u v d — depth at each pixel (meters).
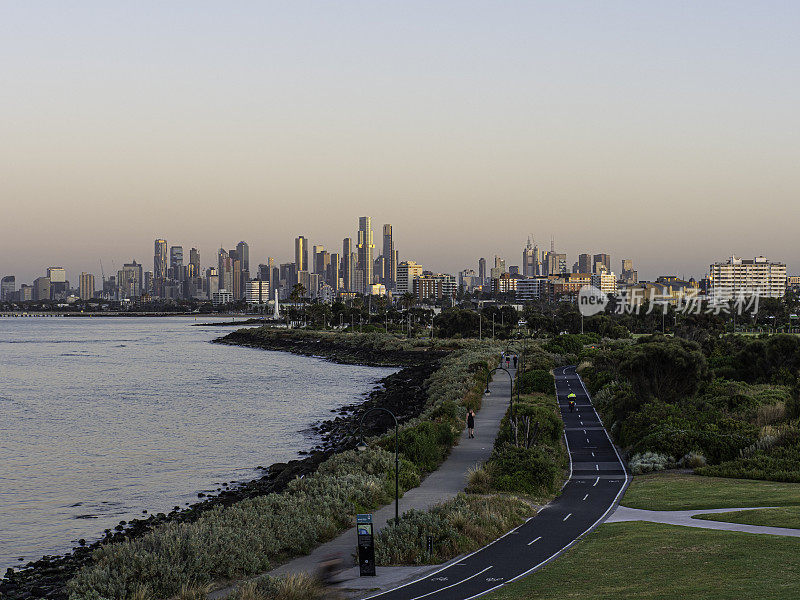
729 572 33.88
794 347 120.56
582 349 187.00
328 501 51.50
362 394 149.75
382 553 41.31
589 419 96.62
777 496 52.00
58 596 44.53
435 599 33.94
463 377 128.75
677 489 57.09
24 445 95.38
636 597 30.94
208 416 119.94
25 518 63.94
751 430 72.81
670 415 78.69
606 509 52.19
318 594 35.78
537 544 43.22
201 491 73.19
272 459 87.88
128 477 78.81
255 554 41.03
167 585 36.88
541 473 59.62
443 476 63.88
